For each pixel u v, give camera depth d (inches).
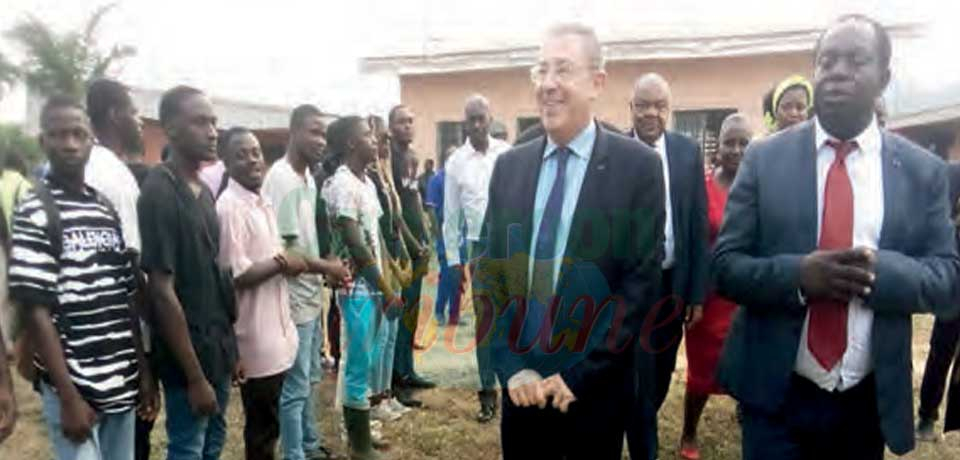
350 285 151.4
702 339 157.9
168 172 110.5
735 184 90.4
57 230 94.5
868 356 82.8
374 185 169.5
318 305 153.6
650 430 105.4
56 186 97.6
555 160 94.4
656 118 146.7
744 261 84.8
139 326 106.3
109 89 130.6
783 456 86.9
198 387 109.8
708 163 243.8
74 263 96.1
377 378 169.2
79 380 96.5
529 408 95.6
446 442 177.9
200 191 116.7
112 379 99.5
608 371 91.4
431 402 206.2
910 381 82.9
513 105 496.4
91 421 96.6
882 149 83.6
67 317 95.4
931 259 81.0
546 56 92.0
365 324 153.9
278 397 131.8
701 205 147.2
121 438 104.4
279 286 131.6
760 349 86.7
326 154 166.1
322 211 154.0
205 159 116.6
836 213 82.4
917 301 77.5
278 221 144.9
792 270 79.7
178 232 109.1
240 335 126.3
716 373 96.8
